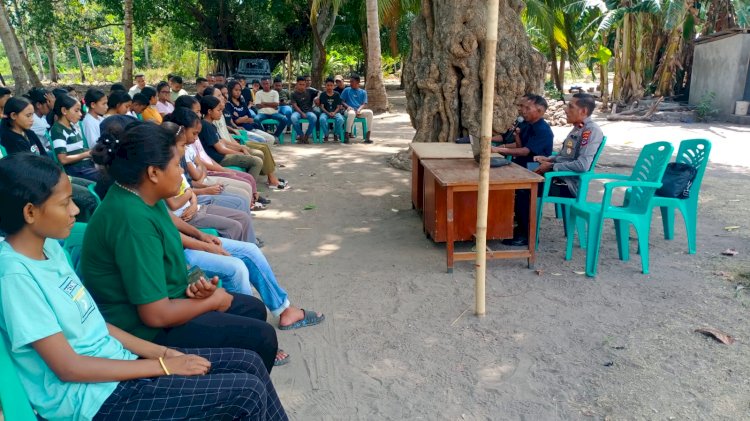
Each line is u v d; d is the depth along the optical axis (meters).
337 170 9.02
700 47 17.27
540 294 4.35
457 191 4.58
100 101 6.02
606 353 3.48
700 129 14.51
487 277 4.70
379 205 6.97
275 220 6.38
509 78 7.64
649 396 3.04
